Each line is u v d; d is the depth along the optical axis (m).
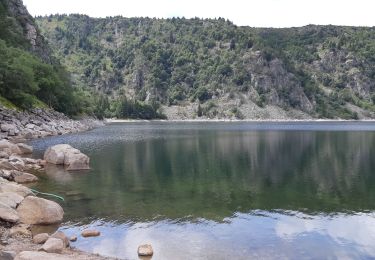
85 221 23.75
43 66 124.56
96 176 38.94
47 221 22.72
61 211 23.97
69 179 36.94
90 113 185.88
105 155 56.91
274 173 43.09
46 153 46.25
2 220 21.53
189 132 129.62
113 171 42.44
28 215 22.41
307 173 43.25
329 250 19.69
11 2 167.38
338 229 23.03
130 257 18.27
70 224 23.05
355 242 20.89
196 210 26.80
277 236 21.61
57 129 96.62
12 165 37.72
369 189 34.53
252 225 23.53
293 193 32.75
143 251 18.62
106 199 29.52
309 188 34.91
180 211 26.45
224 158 55.97
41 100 124.44
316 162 52.56
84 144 71.88
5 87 92.81
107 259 17.48
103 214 25.38
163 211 26.38
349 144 81.81
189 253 18.91
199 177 40.03
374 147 74.56
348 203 29.39
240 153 62.84
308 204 28.97
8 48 112.19
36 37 177.38
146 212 26.06
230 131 141.50
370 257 18.91
